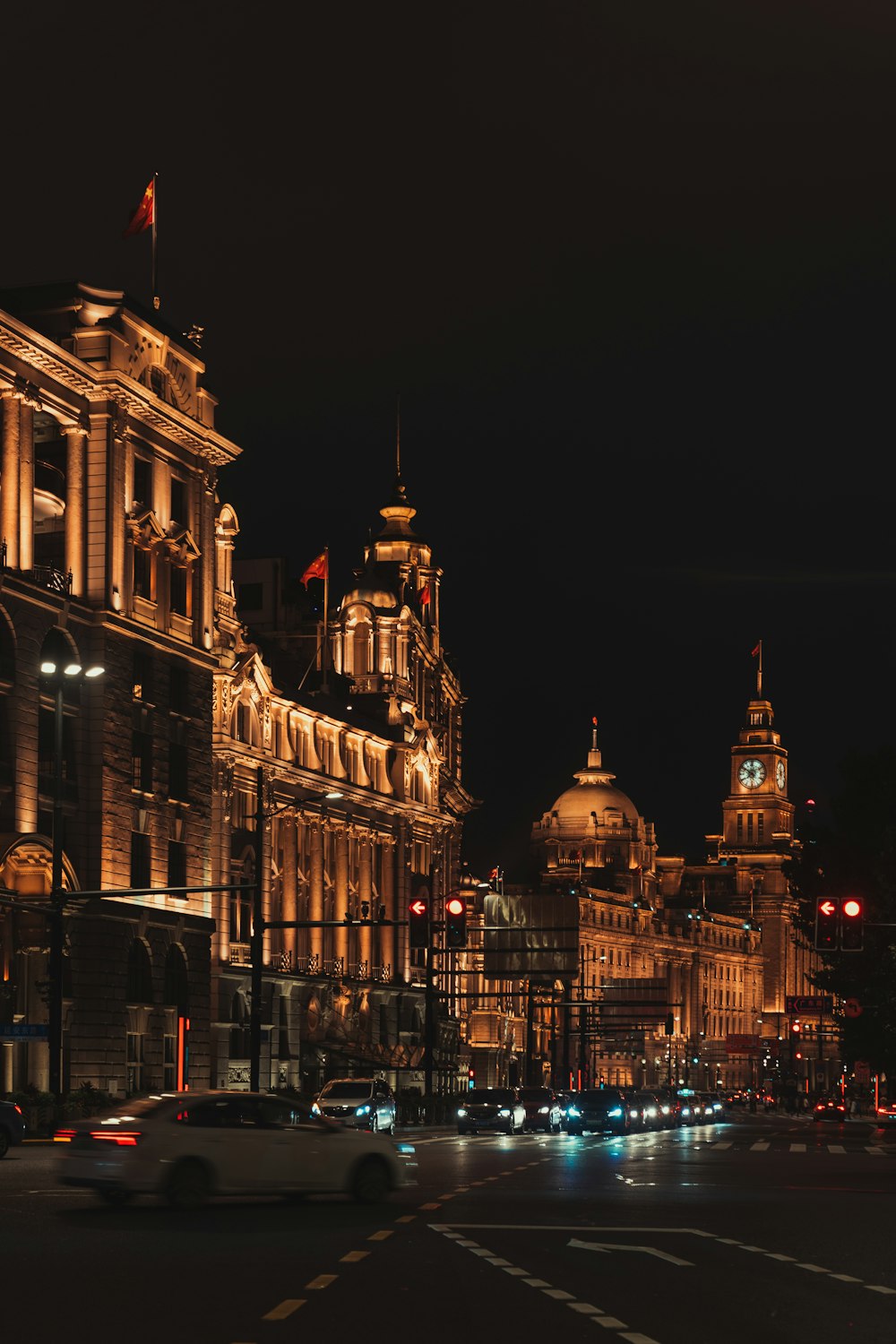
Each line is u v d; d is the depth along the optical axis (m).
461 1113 94.75
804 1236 32.31
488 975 133.50
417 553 161.50
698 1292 23.80
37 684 84.56
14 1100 75.06
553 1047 171.00
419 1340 19.16
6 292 92.81
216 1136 36.03
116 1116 36.25
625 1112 100.81
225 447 102.19
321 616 153.38
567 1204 39.12
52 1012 69.31
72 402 89.38
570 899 137.12
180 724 97.12
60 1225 32.19
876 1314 21.77
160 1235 30.41
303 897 128.38
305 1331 19.61
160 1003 92.94
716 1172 55.19
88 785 88.25
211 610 101.19
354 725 138.25
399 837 145.62
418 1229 32.03
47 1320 20.23
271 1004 119.19
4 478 84.19
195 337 103.19
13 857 79.56
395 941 144.62
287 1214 35.12
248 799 118.94
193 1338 18.98
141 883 92.50
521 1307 21.89
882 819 111.88
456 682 168.62
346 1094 85.19
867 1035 117.44
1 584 81.06
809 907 93.69
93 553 90.00
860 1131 117.50
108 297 93.44
